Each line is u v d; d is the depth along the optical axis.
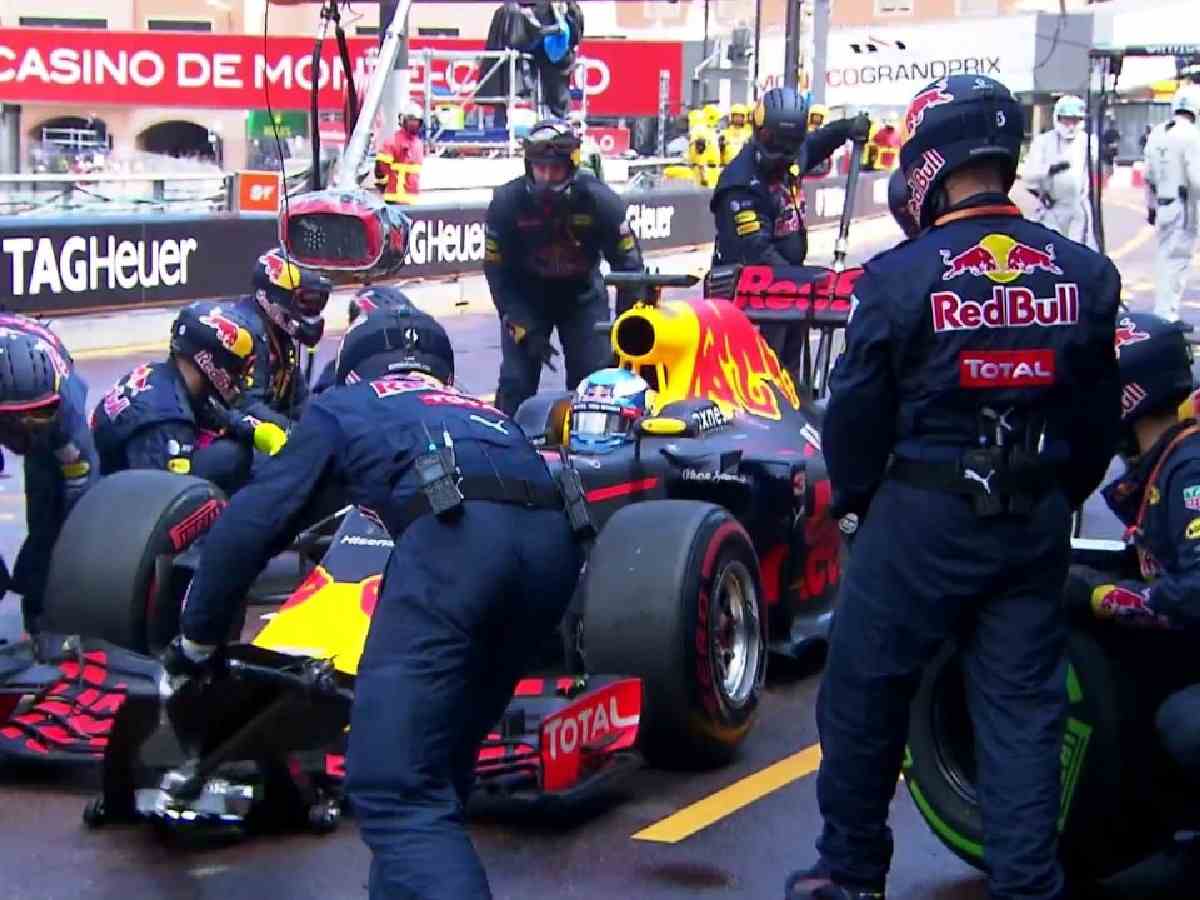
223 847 7.38
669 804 7.97
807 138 14.14
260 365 11.00
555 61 34.69
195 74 41.75
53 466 9.38
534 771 7.29
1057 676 6.09
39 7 54.88
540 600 5.88
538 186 13.31
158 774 7.26
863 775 6.26
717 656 8.23
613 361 13.88
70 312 22.42
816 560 10.08
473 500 5.79
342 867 7.16
